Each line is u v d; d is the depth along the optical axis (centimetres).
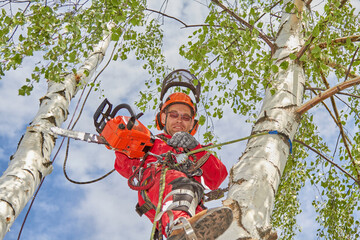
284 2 387
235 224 203
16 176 338
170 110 309
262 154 246
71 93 444
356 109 539
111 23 555
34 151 363
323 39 344
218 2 377
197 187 237
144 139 258
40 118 393
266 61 318
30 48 369
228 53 342
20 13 376
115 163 295
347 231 543
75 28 348
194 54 351
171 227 199
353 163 466
